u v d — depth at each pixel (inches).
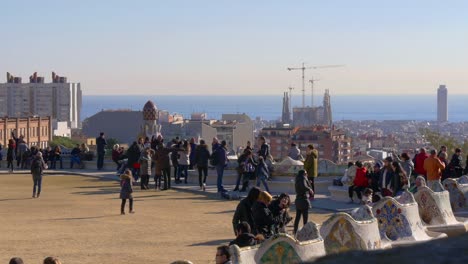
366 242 573.3
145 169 1273.4
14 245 762.8
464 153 2311.8
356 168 1035.3
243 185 1195.9
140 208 1053.8
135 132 5644.7
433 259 101.6
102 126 5723.4
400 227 689.6
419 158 1069.8
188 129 5354.3
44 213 1008.2
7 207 1070.4
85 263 670.5
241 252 453.1
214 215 979.3
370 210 603.2
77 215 987.3
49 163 1656.0
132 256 704.4
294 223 814.5
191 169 1406.3
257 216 623.8
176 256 703.1
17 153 1685.5
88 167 1658.5
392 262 101.7
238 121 6058.1
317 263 103.5
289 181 1216.8
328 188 1134.4
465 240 106.0
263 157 1219.9
